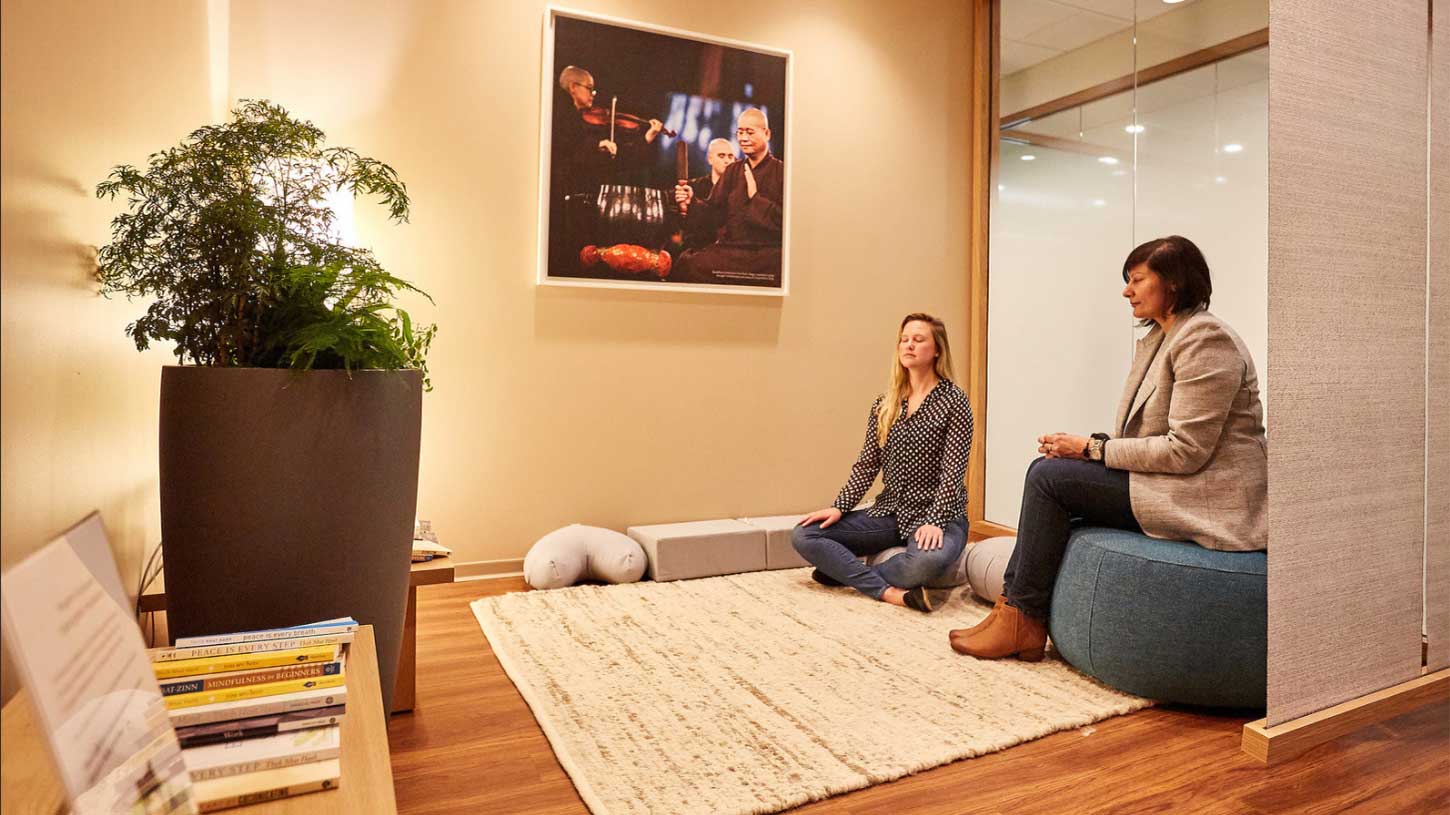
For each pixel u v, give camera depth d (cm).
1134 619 235
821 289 464
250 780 89
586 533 384
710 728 218
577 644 285
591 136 402
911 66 485
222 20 330
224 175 181
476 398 389
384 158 369
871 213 476
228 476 167
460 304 384
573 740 210
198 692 104
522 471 398
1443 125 255
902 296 487
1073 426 449
